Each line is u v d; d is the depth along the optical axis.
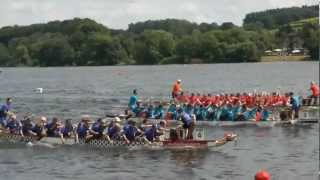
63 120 55.03
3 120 39.88
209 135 42.62
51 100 82.75
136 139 35.91
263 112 47.94
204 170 30.23
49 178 28.67
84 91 103.94
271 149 36.50
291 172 29.61
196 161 32.53
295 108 49.69
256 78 139.25
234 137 36.06
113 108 67.81
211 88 106.94
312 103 56.44
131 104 51.19
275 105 51.06
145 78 149.50
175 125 44.81
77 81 143.12
